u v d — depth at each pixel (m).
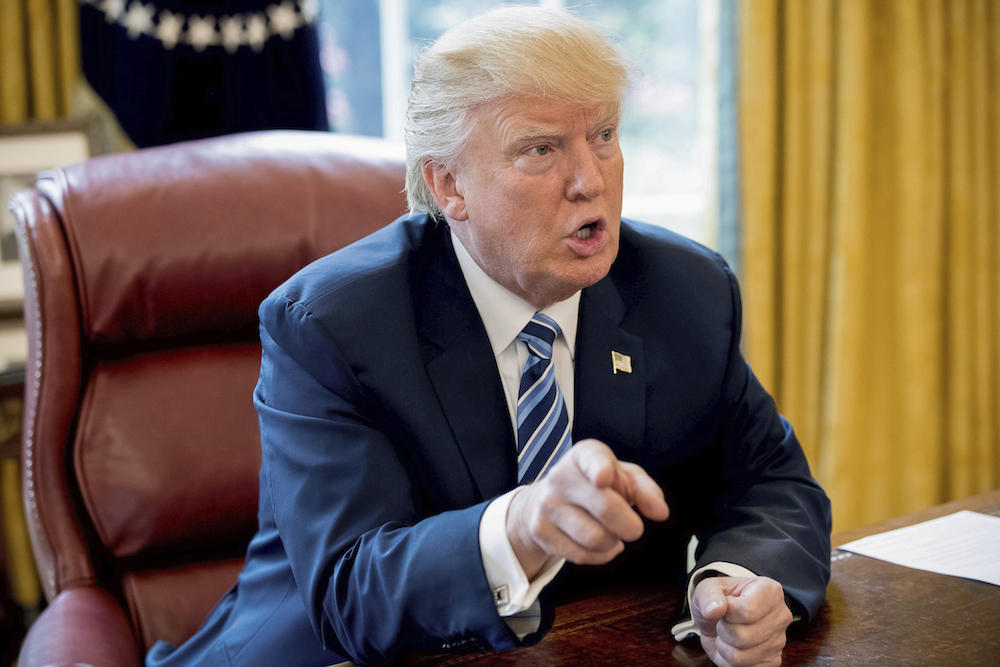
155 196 1.42
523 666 0.85
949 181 2.92
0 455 2.32
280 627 1.08
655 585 1.04
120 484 1.37
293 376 1.03
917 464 2.92
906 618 0.91
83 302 1.38
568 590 1.15
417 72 1.04
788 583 0.92
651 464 1.12
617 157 1.00
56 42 2.50
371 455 0.97
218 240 1.41
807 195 2.87
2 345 2.40
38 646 1.14
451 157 1.01
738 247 2.82
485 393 1.05
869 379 2.97
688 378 1.12
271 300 1.07
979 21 2.84
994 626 0.88
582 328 1.10
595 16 3.15
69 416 1.37
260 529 1.19
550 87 0.93
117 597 1.38
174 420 1.41
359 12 3.02
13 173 2.40
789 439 1.18
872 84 2.86
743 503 1.10
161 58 2.41
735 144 2.79
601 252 0.99
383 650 0.86
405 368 1.01
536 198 0.96
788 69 2.79
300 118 2.51
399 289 1.06
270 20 2.46
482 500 1.03
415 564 0.84
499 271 1.03
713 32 2.79
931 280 2.90
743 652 0.81
